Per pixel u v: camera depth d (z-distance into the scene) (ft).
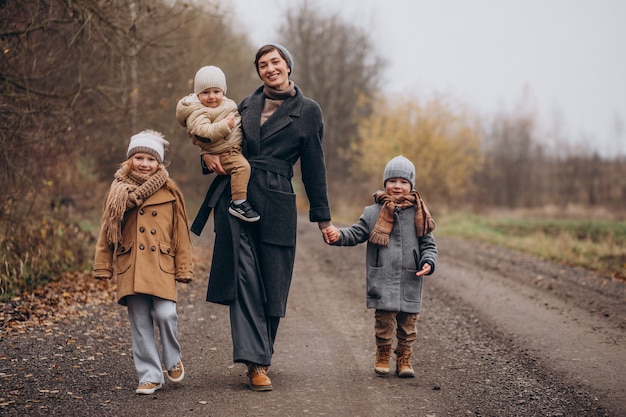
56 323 20.03
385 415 12.97
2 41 28.81
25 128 28.89
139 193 14.10
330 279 32.94
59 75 33.88
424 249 15.92
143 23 35.17
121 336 19.12
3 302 22.12
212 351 18.25
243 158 14.66
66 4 30.42
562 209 99.25
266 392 14.38
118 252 14.28
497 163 130.62
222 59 77.25
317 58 130.72
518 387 15.16
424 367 16.99
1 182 27.61
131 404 13.24
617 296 27.89
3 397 13.25
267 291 14.62
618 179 120.16
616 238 54.19
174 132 44.88
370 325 22.45
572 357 18.10
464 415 13.05
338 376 15.94
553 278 33.01
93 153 42.93
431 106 89.97
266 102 15.11
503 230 63.98
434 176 90.84
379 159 91.04
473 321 23.03
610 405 13.89
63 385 14.29
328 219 15.34
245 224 14.69
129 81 37.37
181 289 28.14
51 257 28.02
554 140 135.64
